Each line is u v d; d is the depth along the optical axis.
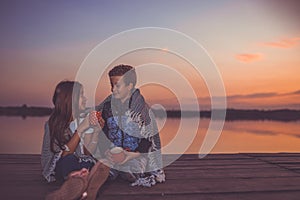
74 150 2.93
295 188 3.17
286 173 3.71
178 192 3.01
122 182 3.26
